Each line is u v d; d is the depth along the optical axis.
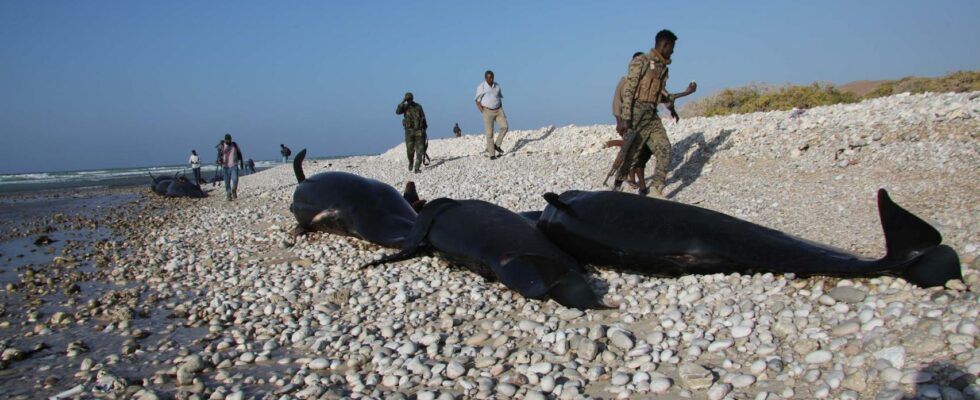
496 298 5.40
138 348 4.82
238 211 13.49
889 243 4.29
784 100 23.47
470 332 4.70
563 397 3.46
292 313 5.46
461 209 6.46
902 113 11.20
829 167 9.85
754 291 4.65
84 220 14.80
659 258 5.37
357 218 8.03
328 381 3.91
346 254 7.56
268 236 9.34
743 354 3.74
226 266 7.56
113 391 3.96
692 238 5.23
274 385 3.96
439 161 19.11
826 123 12.01
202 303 5.98
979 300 3.69
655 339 4.08
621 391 3.45
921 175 8.51
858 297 4.16
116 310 5.72
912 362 3.14
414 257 6.95
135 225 13.19
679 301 4.79
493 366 3.93
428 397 3.56
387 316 5.23
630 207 5.72
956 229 5.90
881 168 9.20
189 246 9.28
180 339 5.02
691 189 10.24
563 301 4.85
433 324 4.88
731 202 8.99
